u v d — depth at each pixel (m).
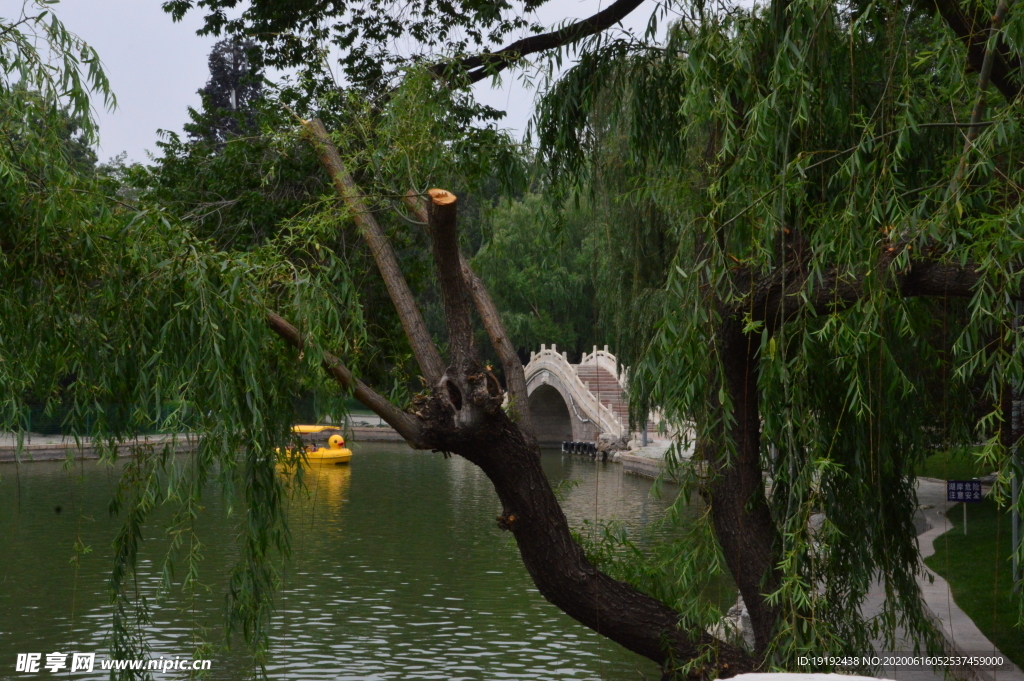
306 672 11.63
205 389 4.80
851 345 4.74
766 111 5.10
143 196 8.52
